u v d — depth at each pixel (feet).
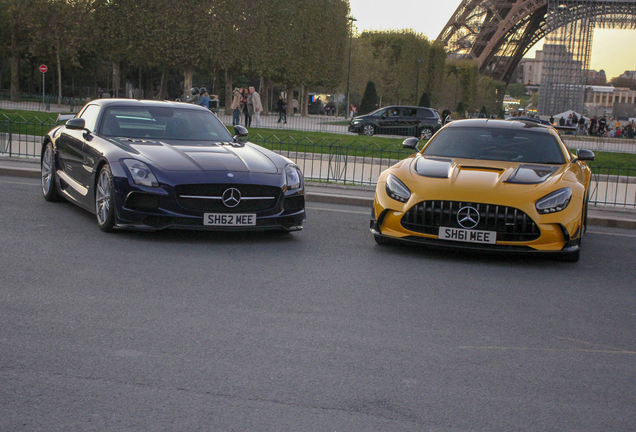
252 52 135.13
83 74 215.31
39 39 144.05
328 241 23.26
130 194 20.68
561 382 11.72
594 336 14.48
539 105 272.10
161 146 22.76
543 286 18.81
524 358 12.82
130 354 11.78
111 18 122.01
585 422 10.18
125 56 153.89
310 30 155.43
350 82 203.62
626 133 168.66
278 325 13.80
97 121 24.64
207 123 25.86
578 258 22.06
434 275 19.24
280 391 10.64
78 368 11.06
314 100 294.66
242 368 11.46
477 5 272.72
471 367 12.18
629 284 19.76
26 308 13.84
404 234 21.45
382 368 11.85
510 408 10.53
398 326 14.25
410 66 208.03
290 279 17.61
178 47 122.21
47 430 9.02
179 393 10.35
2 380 10.44
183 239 21.79
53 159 26.68
